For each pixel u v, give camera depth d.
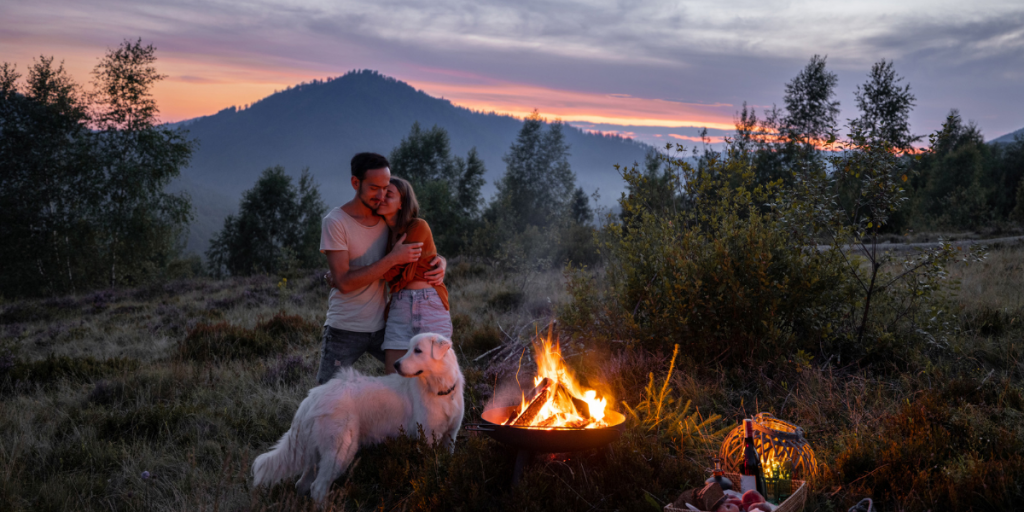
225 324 8.76
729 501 2.75
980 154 41.59
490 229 19.52
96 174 27.50
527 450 3.30
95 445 4.47
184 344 8.12
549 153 51.28
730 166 6.18
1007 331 5.63
